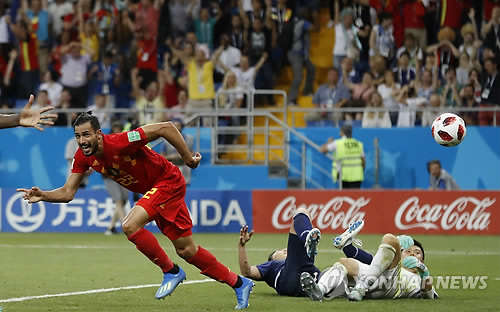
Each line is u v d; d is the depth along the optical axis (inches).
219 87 2928.2
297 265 1092.5
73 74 2893.7
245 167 2679.6
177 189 997.2
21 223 2511.1
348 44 2920.8
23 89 2992.1
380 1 2938.0
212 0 3014.3
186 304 1069.8
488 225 2379.4
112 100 2940.5
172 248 1989.4
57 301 1102.4
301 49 2955.2
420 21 2920.8
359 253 1085.1
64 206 2495.1
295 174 2733.8
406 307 1011.3
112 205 2481.5
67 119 2869.1
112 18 3002.0
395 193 2393.0
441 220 2388.0
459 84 2859.3
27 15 3019.2
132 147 964.0
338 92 2827.3
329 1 3006.9
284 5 2962.6
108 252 1897.1
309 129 2716.5
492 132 2677.2
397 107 2751.0
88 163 991.0
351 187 2536.9
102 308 1032.2
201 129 2746.1
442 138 1179.3
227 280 1011.9
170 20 2977.4
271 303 1055.0
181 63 2952.8
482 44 2910.9
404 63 2856.8
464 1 2930.6
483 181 2677.2
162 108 2896.2
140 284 1312.7
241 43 2945.4
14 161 2773.1
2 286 1285.7
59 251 1919.3
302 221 1073.5
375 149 2669.8
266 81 2933.1
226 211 2442.2
